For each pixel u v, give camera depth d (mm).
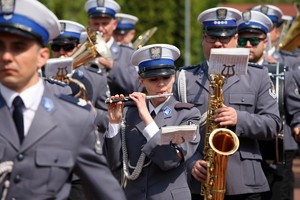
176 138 13859
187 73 16469
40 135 10555
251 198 16266
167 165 14016
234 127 15758
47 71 16797
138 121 14492
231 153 15055
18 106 10594
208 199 15516
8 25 10344
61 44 18656
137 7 63688
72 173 10977
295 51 26875
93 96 18828
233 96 16156
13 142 10508
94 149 10938
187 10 64562
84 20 60812
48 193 10516
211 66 15016
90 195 11156
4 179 10469
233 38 16312
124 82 21453
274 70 17688
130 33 28531
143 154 14289
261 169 16312
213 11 16203
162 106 14578
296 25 26000
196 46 69000
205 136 15734
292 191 21047
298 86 20750
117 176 14992
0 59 10359
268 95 16297
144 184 14336
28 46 10469
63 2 60156
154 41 64562
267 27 19062
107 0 22969
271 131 16000
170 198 14211
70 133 10734
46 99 10758
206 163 15523
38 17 10555
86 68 18953
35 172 10492
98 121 15008
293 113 18578
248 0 85062
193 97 16234
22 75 10430
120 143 14492
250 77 16328
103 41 18797
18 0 10492
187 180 16016
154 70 14469
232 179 16016
